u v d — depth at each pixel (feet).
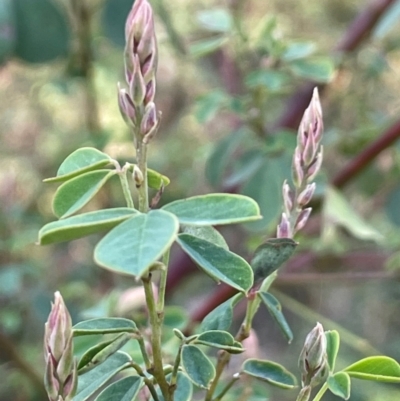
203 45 1.79
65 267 2.81
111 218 0.75
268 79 1.61
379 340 3.97
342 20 3.67
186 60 2.48
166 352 1.20
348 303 4.22
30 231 2.32
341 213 1.85
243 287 0.80
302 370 0.88
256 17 3.52
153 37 0.81
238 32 1.77
